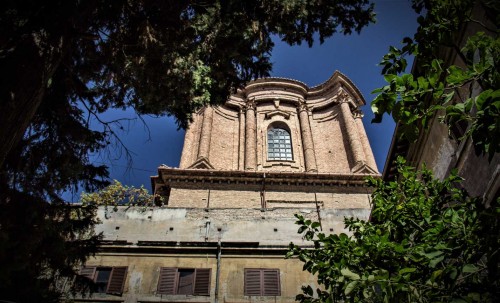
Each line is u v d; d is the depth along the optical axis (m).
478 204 6.03
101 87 9.44
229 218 18.58
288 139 31.06
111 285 14.95
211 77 9.59
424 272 5.70
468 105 4.23
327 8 9.31
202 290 15.09
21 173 7.87
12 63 5.29
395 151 12.91
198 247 16.25
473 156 9.80
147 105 9.54
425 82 4.45
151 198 22.94
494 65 4.30
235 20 8.96
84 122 8.91
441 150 11.41
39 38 5.68
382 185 8.58
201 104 9.68
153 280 15.25
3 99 4.91
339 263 6.24
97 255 15.72
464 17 5.21
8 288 6.50
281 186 24.50
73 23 6.31
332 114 32.75
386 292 5.55
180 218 18.30
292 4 8.96
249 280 15.42
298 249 7.36
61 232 9.15
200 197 23.41
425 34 5.24
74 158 8.56
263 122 31.77
